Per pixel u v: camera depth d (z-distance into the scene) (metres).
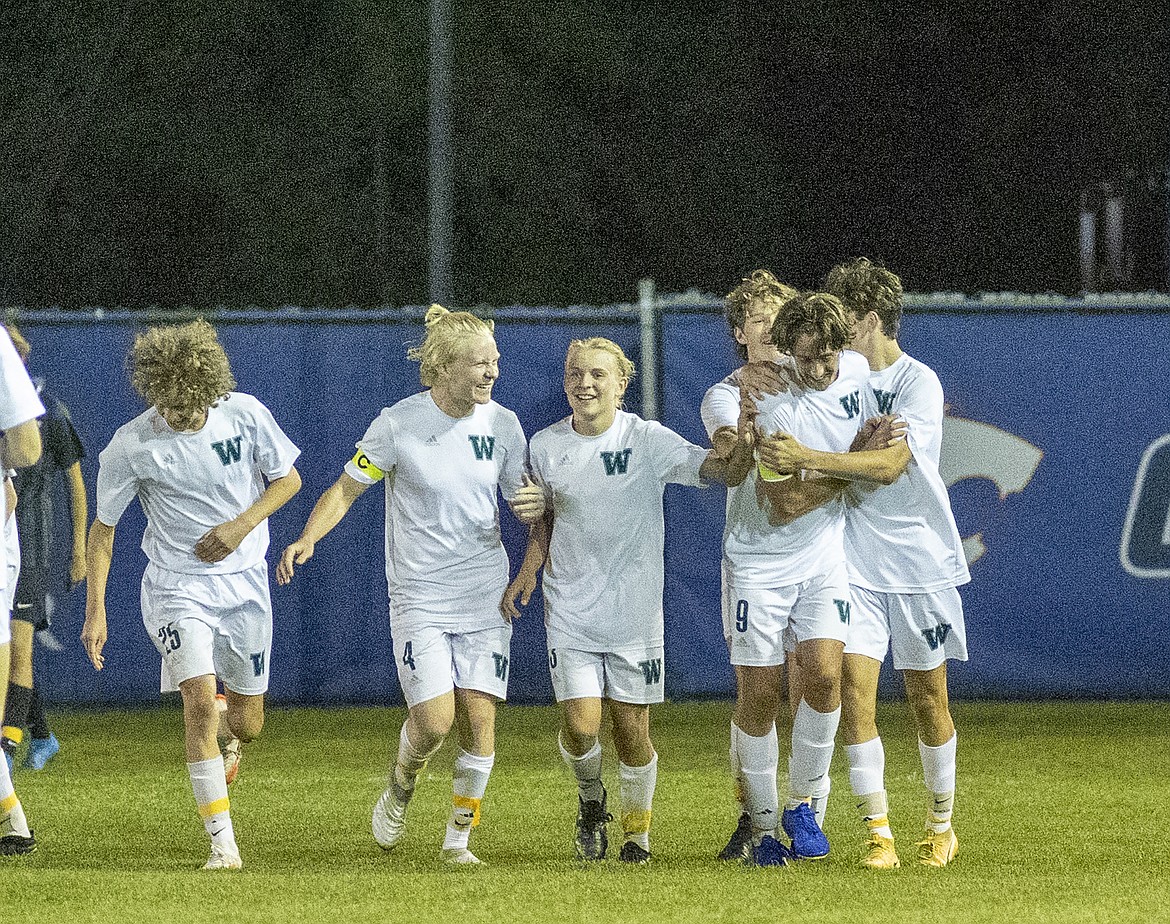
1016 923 17.70
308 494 37.44
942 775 22.27
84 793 28.25
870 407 22.36
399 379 37.53
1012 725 35.38
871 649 22.03
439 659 22.11
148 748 33.09
